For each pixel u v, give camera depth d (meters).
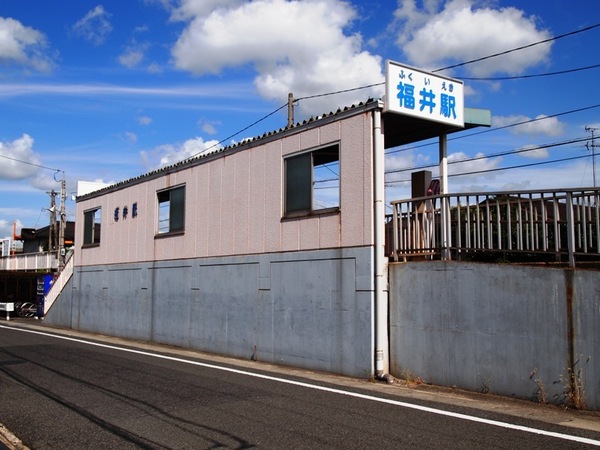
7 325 23.12
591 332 7.59
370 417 7.20
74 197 22.27
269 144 13.02
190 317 15.34
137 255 18.00
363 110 10.72
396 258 10.37
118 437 6.45
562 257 8.48
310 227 11.76
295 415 7.32
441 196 9.63
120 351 14.25
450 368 9.22
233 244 13.96
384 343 10.20
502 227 9.28
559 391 7.82
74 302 21.66
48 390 9.09
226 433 6.52
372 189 10.48
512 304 8.48
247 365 12.18
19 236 47.62
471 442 6.07
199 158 15.39
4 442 6.35
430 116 10.82
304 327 11.71
